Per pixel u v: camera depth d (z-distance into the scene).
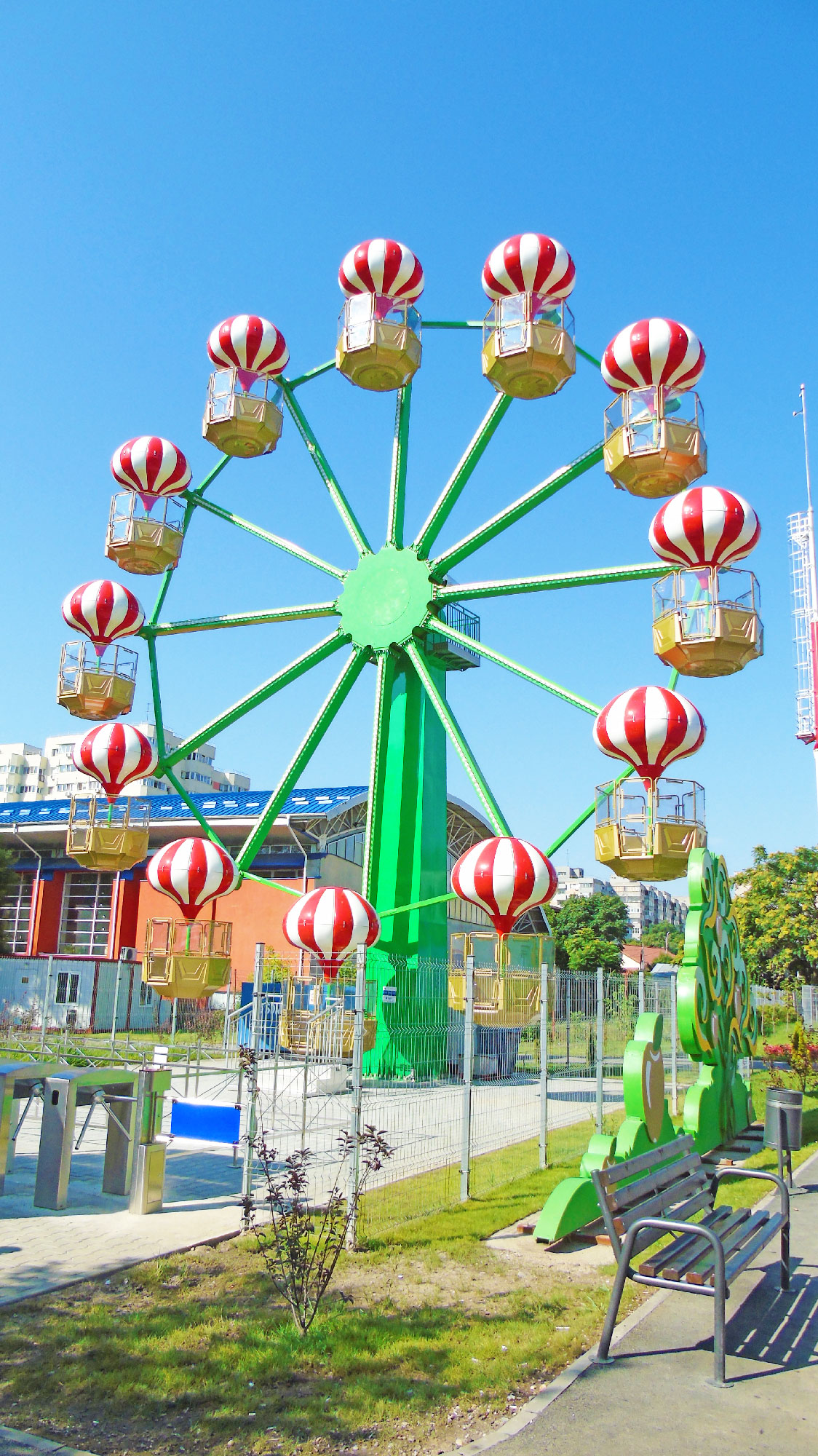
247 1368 6.22
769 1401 5.82
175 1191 11.45
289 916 19.66
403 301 22.22
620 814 17.91
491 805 20.72
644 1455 5.14
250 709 25.53
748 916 37.16
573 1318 7.27
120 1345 6.59
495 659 21.59
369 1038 14.20
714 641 17.39
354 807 41.47
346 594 24.95
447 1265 8.67
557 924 81.38
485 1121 16.83
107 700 23.75
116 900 43.47
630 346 18.98
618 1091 22.34
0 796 125.69
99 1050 23.98
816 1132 16.78
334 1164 12.91
